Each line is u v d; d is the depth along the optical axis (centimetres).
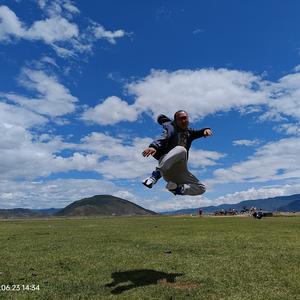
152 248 736
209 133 392
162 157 353
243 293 363
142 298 346
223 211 5231
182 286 396
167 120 384
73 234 1172
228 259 574
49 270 501
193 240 880
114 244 820
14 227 1845
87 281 427
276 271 474
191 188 382
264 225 1598
